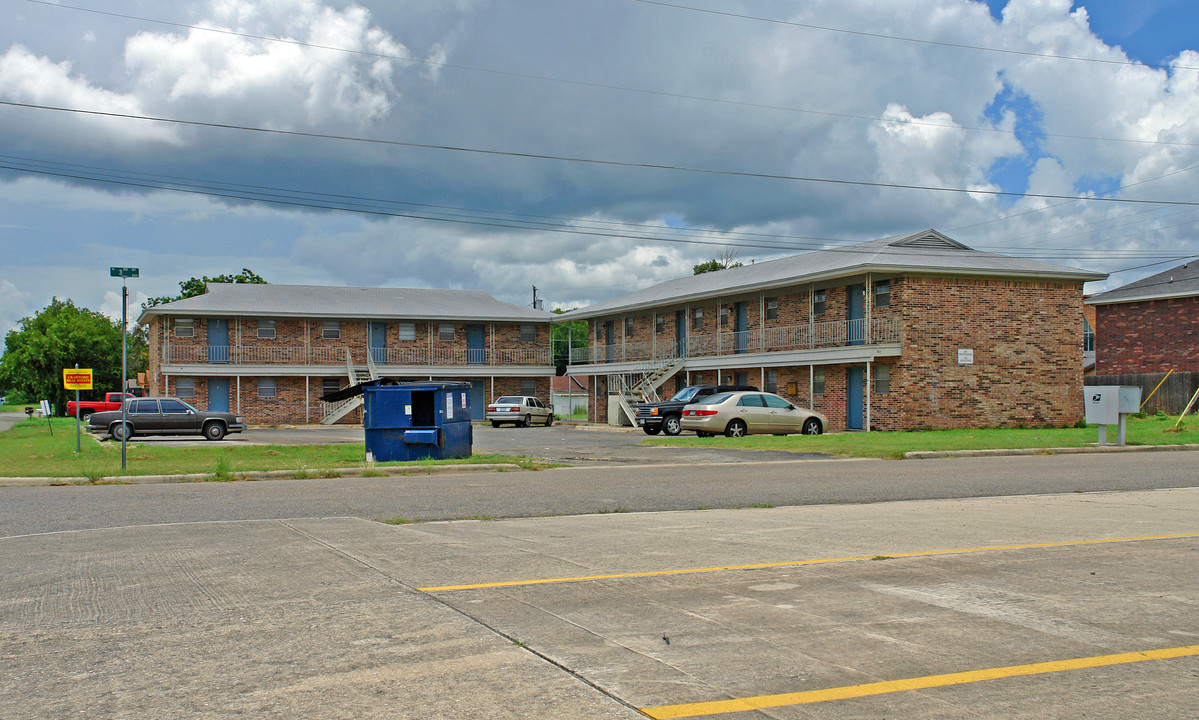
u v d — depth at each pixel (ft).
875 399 105.40
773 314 126.62
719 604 20.36
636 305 152.46
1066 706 13.85
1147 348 130.31
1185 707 13.83
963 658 16.26
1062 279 108.78
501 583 22.57
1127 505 40.09
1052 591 21.86
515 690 14.35
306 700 13.93
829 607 20.12
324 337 165.17
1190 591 21.91
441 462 60.59
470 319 172.04
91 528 33.63
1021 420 106.93
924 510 38.47
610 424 138.31
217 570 24.21
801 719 13.23
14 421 201.16
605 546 28.53
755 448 73.92
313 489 47.70
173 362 154.81
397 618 18.88
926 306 103.04
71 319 274.77
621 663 15.79
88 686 14.64
